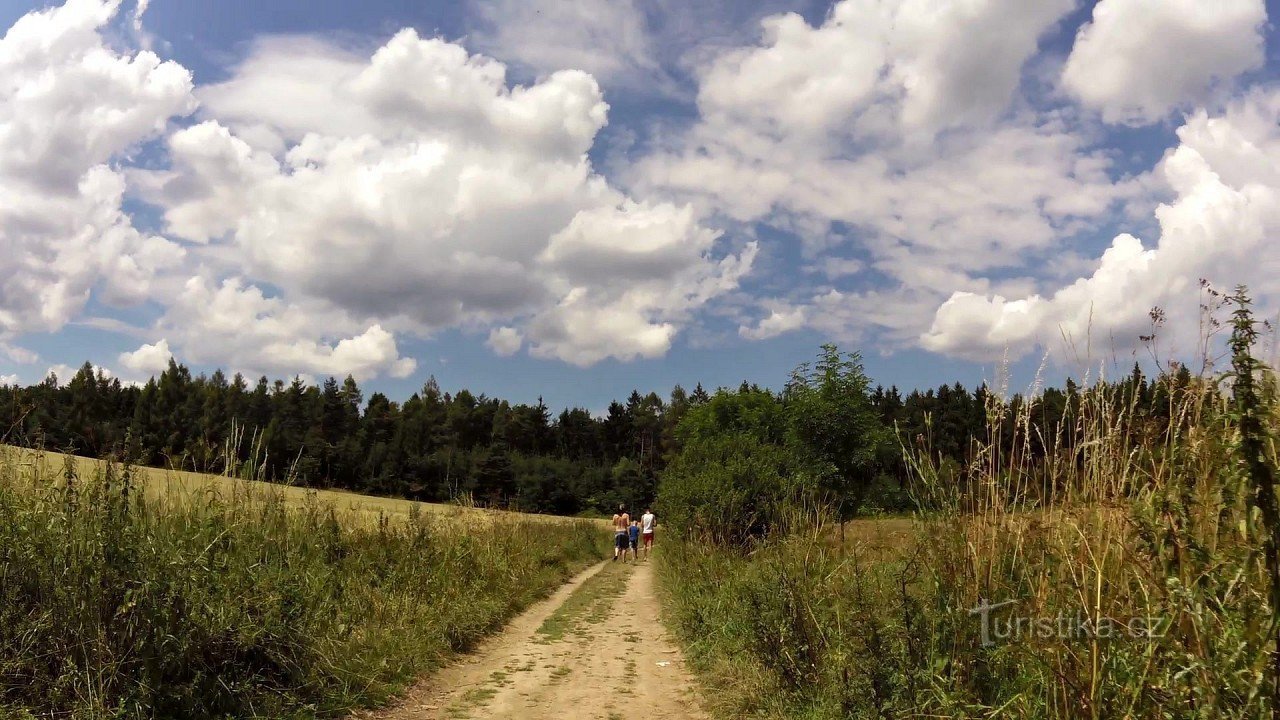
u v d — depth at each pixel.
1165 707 3.25
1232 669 2.96
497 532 17.25
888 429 18.52
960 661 4.61
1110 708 3.62
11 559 5.53
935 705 4.66
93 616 5.44
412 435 81.00
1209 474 3.38
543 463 80.12
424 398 110.38
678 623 11.25
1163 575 3.38
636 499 80.62
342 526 11.54
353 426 79.19
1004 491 4.81
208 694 5.86
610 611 13.92
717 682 7.57
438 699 7.33
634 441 118.56
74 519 5.87
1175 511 3.30
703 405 41.34
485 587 12.89
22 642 5.30
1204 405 3.51
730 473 16.06
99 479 6.20
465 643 9.93
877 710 5.06
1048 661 3.98
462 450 83.00
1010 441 4.84
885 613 5.54
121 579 5.57
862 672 5.43
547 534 23.55
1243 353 2.98
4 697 5.09
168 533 6.54
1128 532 3.77
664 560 19.53
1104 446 4.01
